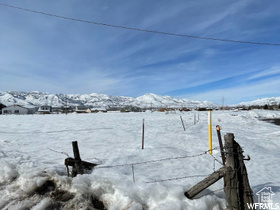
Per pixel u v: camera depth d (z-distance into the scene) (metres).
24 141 10.68
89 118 30.20
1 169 5.30
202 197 3.49
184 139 10.53
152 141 10.32
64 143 10.13
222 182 4.35
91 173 5.12
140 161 6.68
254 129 15.52
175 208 3.18
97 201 4.02
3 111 78.88
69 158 4.95
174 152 7.83
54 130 15.37
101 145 9.61
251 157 7.20
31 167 5.32
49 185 4.65
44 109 88.62
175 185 3.93
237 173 3.11
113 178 4.39
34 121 24.45
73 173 4.93
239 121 21.92
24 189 4.54
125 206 3.53
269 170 5.74
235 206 3.00
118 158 6.93
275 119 27.08
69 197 4.16
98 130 15.09
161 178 4.84
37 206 3.94
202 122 20.86
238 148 3.19
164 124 19.11
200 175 5.16
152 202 3.59
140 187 3.91
